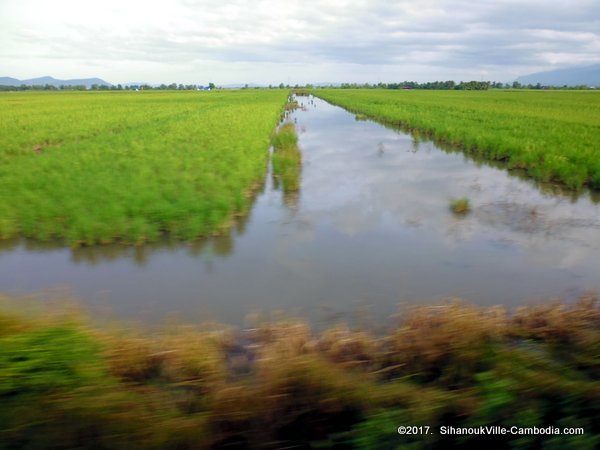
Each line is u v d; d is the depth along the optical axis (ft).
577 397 12.01
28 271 24.91
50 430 10.36
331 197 41.09
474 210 36.81
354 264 26.02
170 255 27.30
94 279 24.04
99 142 61.82
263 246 28.84
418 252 27.86
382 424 11.13
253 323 19.33
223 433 11.60
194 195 34.45
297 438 11.76
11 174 41.57
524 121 89.86
